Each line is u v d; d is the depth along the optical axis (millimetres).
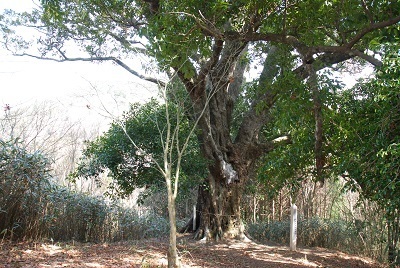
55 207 8844
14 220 7789
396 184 6121
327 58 10180
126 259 6879
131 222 11016
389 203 6480
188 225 13141
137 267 6266
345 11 7586
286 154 9141
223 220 11367
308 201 15055
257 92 11328
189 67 8117
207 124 10703
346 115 7770
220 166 11219
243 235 11484
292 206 10750
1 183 7664
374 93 7152
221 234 11188
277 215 16125
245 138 11891
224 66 10625
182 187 10758
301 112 7406
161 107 10461
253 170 12836
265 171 9781
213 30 7949
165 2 8406
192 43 7922
